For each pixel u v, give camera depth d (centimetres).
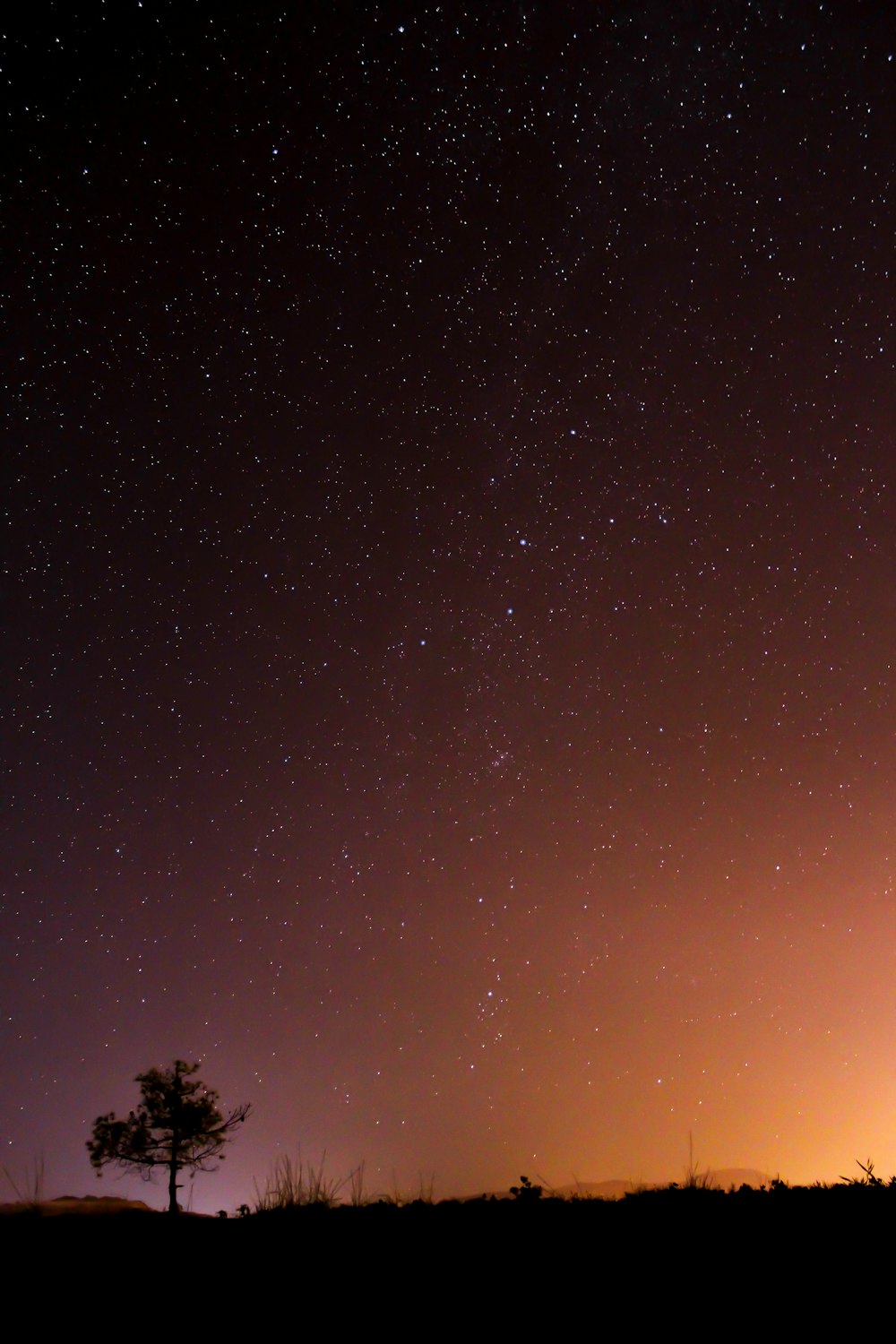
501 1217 609
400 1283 473
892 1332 385
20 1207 709
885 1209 554
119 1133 939
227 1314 439
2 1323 435
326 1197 724
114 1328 426
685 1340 387
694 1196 636
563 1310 427
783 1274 453
